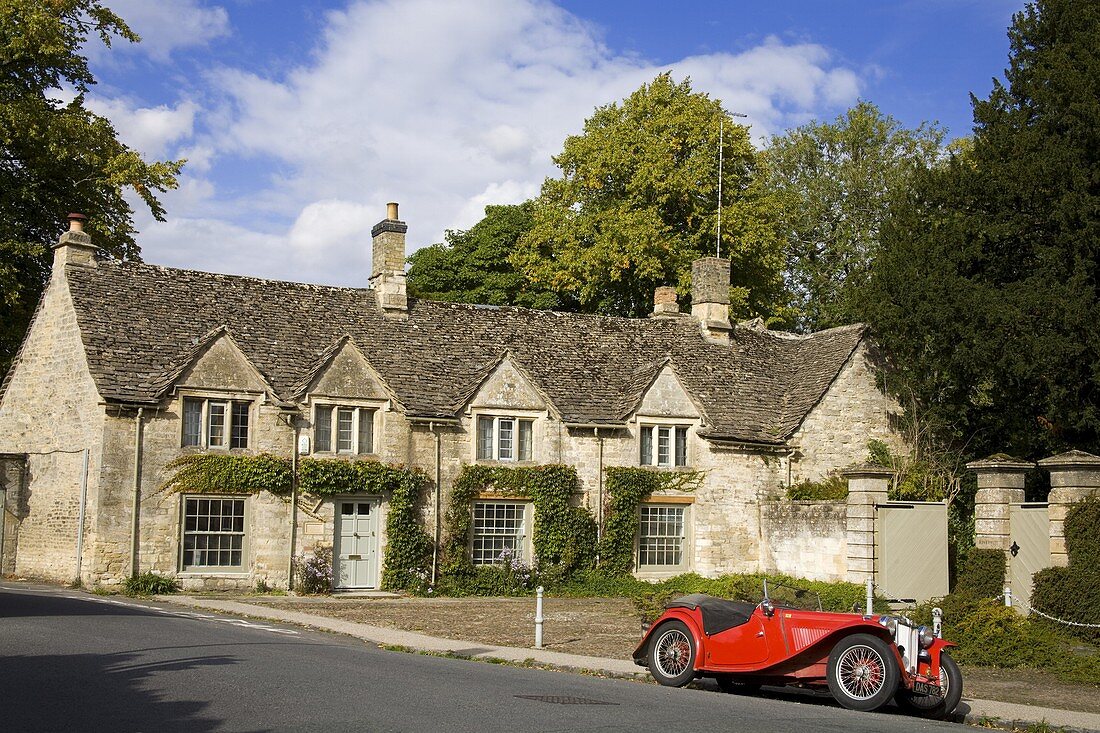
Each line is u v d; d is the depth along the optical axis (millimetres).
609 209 46000
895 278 32000
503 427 32531
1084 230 27875
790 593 15195
